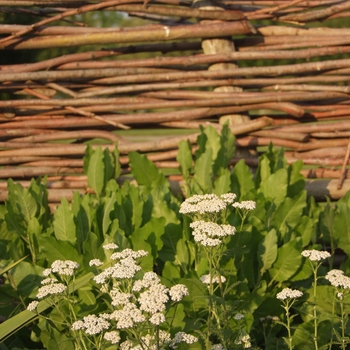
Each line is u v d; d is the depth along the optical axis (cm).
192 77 313
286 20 319
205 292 261
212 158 302
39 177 307
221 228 246
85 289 268
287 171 300
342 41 312
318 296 276
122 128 320
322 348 254
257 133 316
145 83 319
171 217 282
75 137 318
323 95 315
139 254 246
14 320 248
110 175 310
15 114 317
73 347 255
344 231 285
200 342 255
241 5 326
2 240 289
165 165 318
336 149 317
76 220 284
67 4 318
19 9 321
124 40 313
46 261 283
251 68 312
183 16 313
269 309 277
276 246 275
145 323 232
